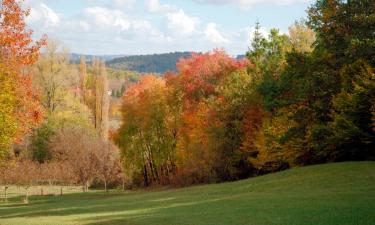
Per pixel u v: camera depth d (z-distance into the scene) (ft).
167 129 184.85
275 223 50.96
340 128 103.19
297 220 51.16
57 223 71.41
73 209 101.40
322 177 91.81
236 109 147.02
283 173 107.34
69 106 268.62
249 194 90.84
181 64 186.50
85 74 303.07
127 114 188.14
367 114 101.71
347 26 109.29
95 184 221.46
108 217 75.56
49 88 262.47
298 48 161.07
